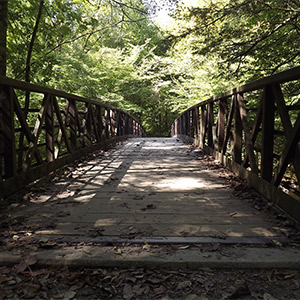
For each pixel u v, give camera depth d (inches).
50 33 253.4
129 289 74.7
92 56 556.4
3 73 176.7
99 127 335.9
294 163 111.8
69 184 171.5
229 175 187.3
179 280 78.2
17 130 150.5
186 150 322.3
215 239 97.3
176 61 514.3
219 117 234.1
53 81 406.0
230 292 73.3
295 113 268.1
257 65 302.4
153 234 101.9
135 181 178.4
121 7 293.6
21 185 149.2
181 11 297.3
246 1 257.1
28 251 89.6
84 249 91.0
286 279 78.1
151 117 1117.1
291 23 262.7
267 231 104.0
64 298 71.6
